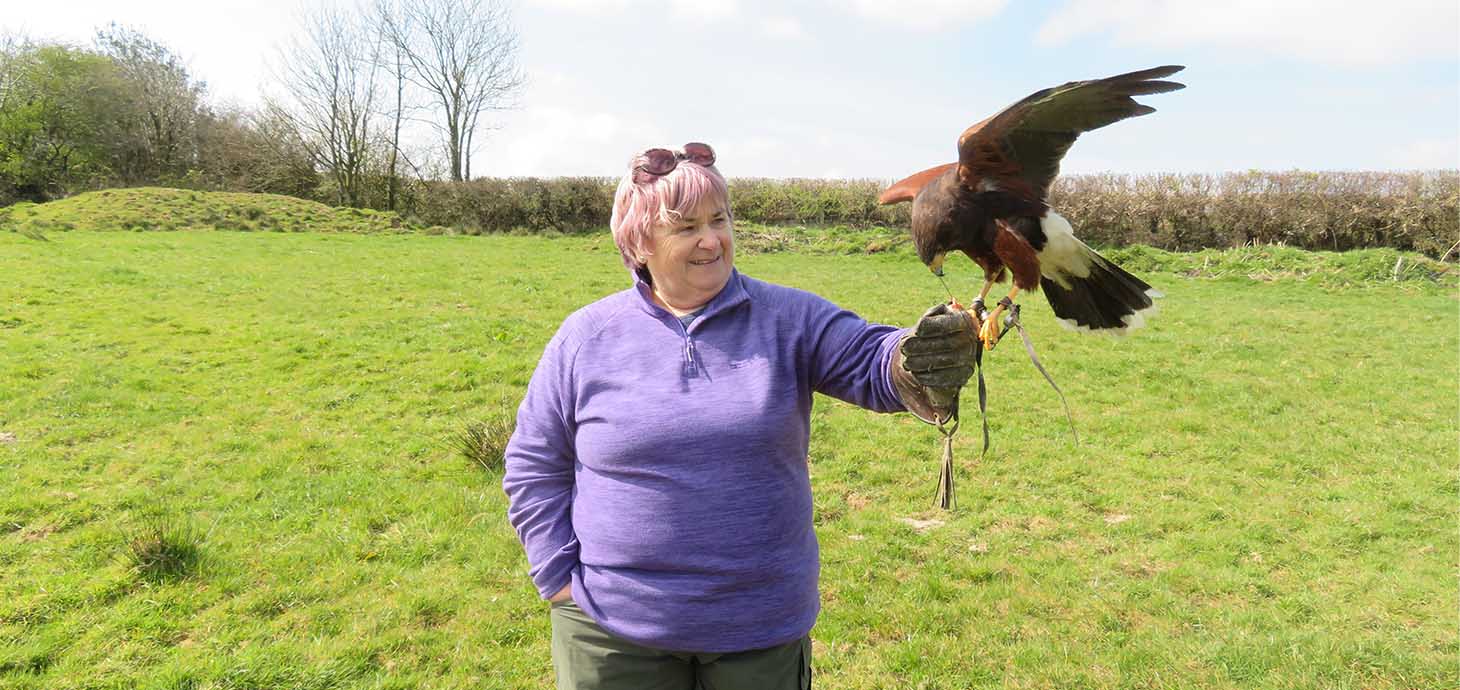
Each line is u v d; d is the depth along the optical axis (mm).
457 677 4613
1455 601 5551
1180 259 22469
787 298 2449
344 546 6027
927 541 6480
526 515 2539
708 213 2270
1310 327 14453
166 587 5336
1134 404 10109
